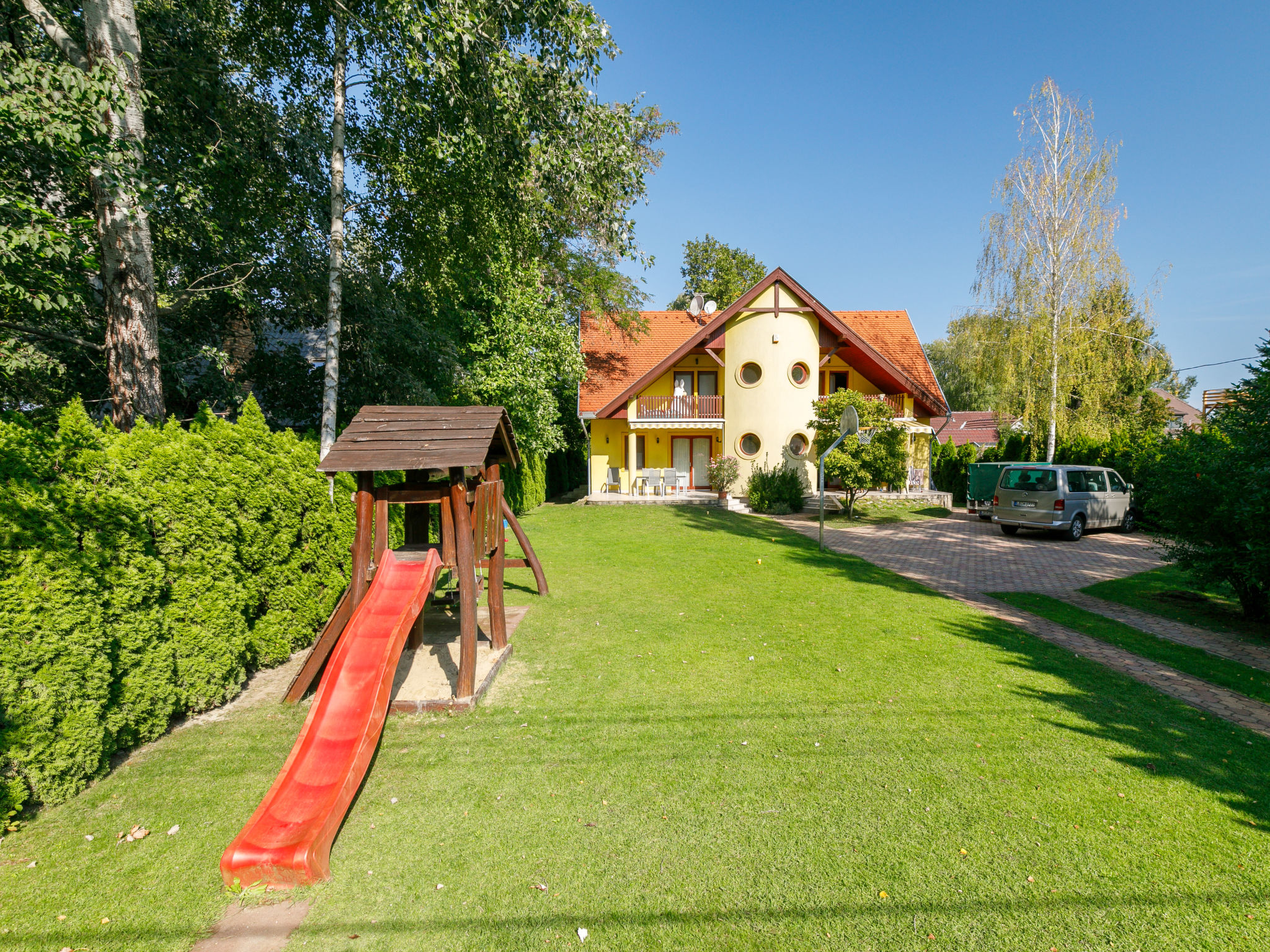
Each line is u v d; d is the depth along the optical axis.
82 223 5.82
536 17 8.88
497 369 15.45
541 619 7.90
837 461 18.27
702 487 25.56
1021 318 23.83
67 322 8.13
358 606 5.21
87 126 5.27
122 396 6.60
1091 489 15.30
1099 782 4.00
